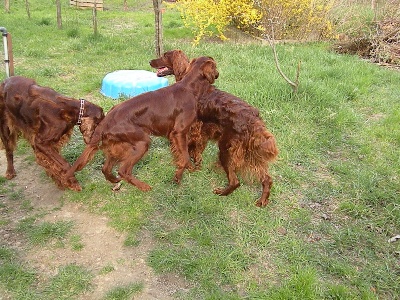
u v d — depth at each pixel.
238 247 2.13
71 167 2.33
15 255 2.04
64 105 2.32
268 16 6.27
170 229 2.26
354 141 3.21
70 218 2.33
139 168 2.77
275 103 3.60
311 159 2.98
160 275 1.96
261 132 2.28
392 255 2.16
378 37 5.80
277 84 3.90
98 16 8.00
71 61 4.82
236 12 6.07
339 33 6.57
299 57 5.25
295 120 3.43
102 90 3.90
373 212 2.48
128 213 2.35
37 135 2.35
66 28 6.57
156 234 2.20
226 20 6.34
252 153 2.34
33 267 1.98
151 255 2.07
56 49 5.30
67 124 2.35
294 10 6.36
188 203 2.43
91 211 2.38
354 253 2.17
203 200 2.47
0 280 1.89
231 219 2.35
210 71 2.62
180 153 2.54
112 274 1.96
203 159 2.87
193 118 2.55
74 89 3.99
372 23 6.29
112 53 5.21
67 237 2.19
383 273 2.03
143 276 1.96
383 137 3.29
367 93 4.16
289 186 2.67
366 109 3.84
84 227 2.27
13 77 2.49
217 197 2.51
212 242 2.16
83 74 4.39
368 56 5.82
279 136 3.20
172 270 1.99
